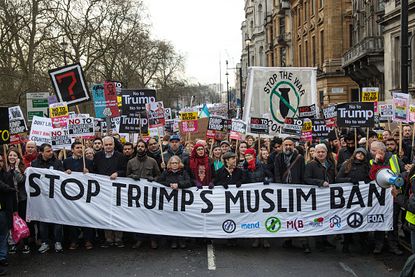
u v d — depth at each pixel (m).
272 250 8.54
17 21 29.58
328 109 14.65
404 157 9.74
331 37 42.12
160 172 9.29
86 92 10.30
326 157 9.14
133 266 7.65
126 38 42.06
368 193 8.49
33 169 8.65
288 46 59.69
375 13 32.19
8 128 8.02
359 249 8.57
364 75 34.91
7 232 7.64
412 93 24.62
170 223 8.69
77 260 8.02
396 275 7.08
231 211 8.64
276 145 9.95
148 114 10.60
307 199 8.57
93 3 37.62
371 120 10.94
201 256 8.16
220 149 9.12
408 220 6.10
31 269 7.54
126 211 8.70
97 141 10.27
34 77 31.25
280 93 12.04
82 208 8.66
